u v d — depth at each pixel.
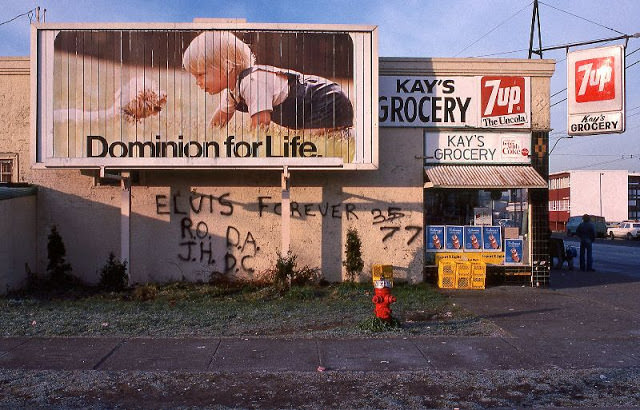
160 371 6.72
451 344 8.00
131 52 12.43
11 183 12.59
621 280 15.57
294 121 12.52
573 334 8.72
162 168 11.62
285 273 12.05
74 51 12.39
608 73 13.29
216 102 12.48
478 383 6.38
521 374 6.69
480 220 13.87
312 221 13.45
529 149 13.70
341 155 12.56
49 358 7.21
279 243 13.43
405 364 7.05
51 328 8.73
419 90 13.62
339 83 12.60
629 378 6.58
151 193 13.35
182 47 12.48
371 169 12.51
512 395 6.04
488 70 13.66
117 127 12.38
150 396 5.95
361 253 13.45
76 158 11.20
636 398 5.96
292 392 6.09
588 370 6.85
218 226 13.41
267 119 12.52
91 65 12.39
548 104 13.73
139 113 12.41
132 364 6.99
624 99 13.15
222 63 12.52
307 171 13.45
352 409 5.65
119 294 11.85
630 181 70.06
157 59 12.46
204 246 13.38
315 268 13.41
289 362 7.10
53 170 13.28
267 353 7.48
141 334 8.49
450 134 13.65
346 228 13.48
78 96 12.35
